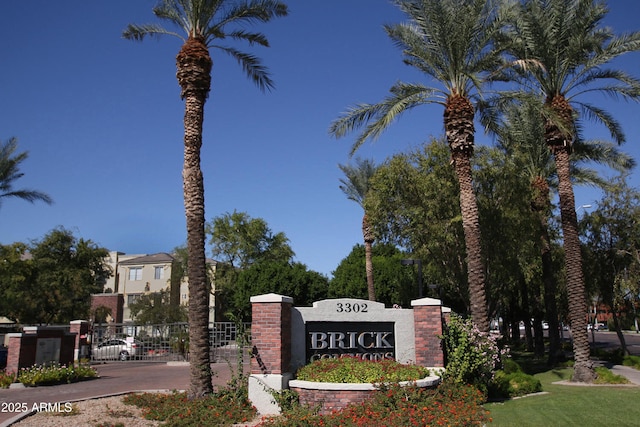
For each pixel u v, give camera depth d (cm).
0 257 4131
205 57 1445
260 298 1260
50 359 2016
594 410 1128
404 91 1869
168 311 4459
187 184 1378
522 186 2292
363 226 3609
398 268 4144
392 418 1015
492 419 1063
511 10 1803
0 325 4922
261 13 1620
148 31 1642
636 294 2622
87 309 4753
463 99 1758
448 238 2244
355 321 1389
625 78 1922
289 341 1304
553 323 2498
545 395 1423
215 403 1209
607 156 2505
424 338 1388
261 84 1844
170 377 1995
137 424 1063
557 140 1950
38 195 3350
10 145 3262
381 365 1266
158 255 6378
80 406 1245
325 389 1170
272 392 1191
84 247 5322
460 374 1338
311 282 4669
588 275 2673
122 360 2881
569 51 1894
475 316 1650
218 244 5475
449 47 1745
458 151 1747
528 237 2381
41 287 4306
